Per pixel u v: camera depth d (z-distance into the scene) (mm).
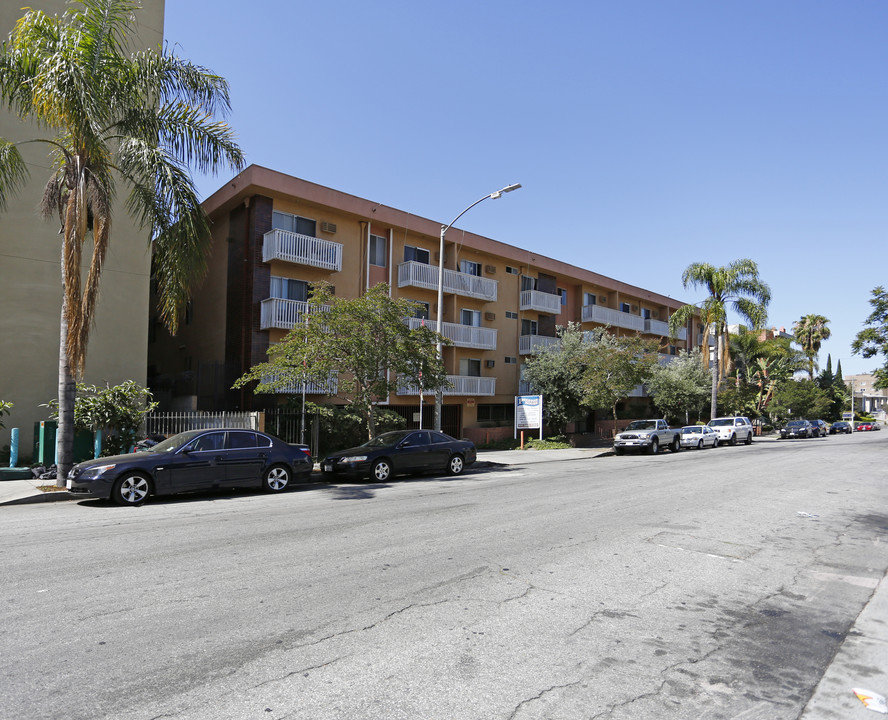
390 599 5328
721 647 4457
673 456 24000
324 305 17516
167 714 3301
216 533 8039
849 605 5492
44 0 16844
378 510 10000
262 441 12273
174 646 4242
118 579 5844
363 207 23656
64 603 5129
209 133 12805
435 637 4484
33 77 11297
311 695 3549
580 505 10602
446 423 27625
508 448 26484
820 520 9570
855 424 68438
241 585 5688
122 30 12719
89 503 10766
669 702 3592
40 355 16641
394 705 3449
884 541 8156
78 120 10789
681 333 46281
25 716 3258
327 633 4523
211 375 22734
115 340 18000
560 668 4012
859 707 3592
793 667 4145
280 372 16219
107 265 17938
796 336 60562
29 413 16406
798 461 20609
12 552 6926
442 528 8445
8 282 16281
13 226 16406
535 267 32562
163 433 15477
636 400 40906
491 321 30031
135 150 11562
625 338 28344
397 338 16578
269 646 4262
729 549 7461
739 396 43688
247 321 20891
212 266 23625
